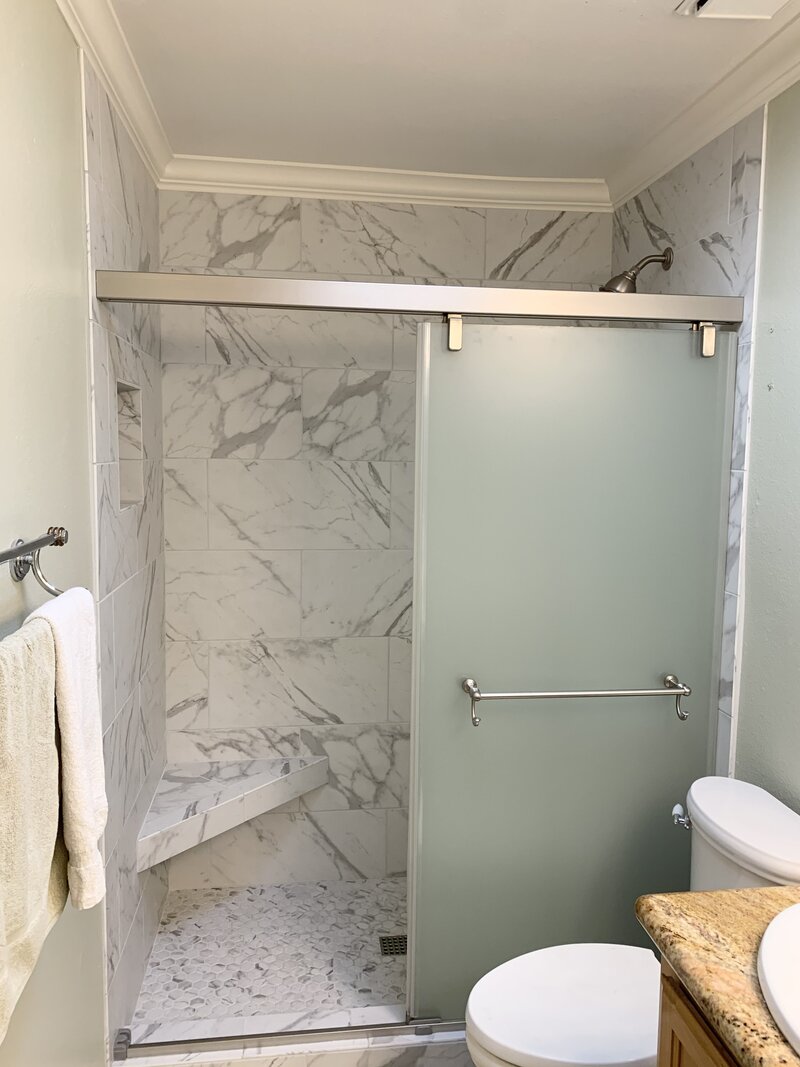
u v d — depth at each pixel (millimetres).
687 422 1901
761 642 1812
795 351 1677
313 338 2559
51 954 1380
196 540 2568
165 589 2566
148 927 2277
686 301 1831
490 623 1888
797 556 1681
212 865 2686
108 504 1750
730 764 1936
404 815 2736
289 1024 1970
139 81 1840
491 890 1961
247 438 2555
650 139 2172
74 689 1116
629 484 1899
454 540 1857
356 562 2646
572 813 1965
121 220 1896
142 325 2168
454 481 1845
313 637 2652
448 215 2570
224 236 2469
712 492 1927
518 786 1940
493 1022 1421
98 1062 1703
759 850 1460
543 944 1989
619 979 1538
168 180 2396
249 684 2641
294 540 2613
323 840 2721
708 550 1939
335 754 2703
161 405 2492
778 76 1675
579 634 1918
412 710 1888
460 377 1823
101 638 1688
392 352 2600
